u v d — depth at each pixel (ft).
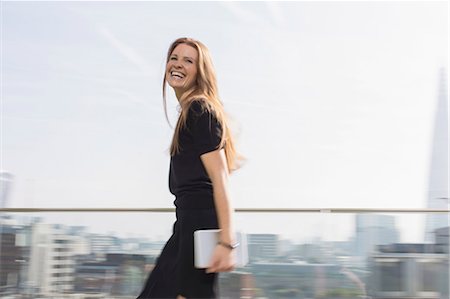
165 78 9.30
